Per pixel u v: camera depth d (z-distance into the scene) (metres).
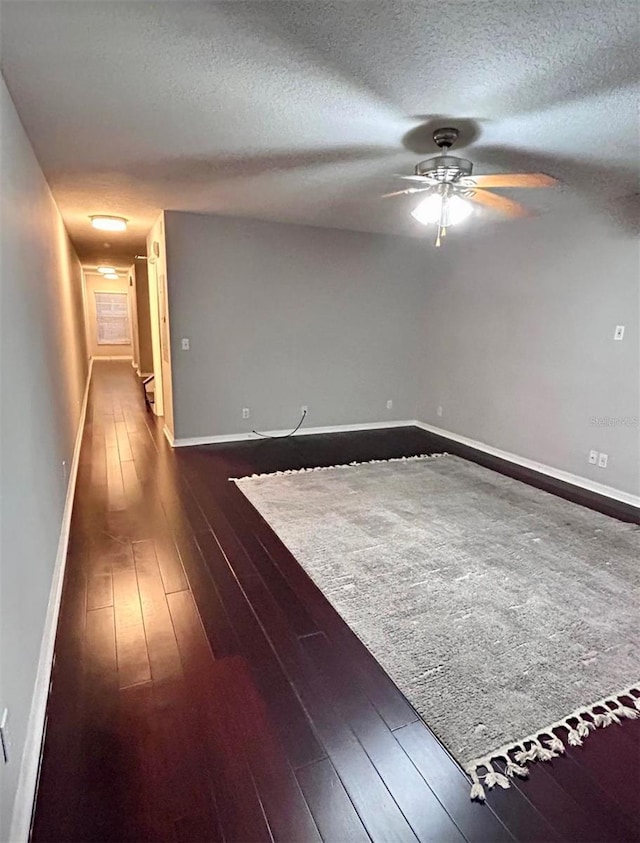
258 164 2.96
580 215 3.87
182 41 1.67
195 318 4.75
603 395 3.81
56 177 3.21
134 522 3.12
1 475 1.41
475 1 1.44
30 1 1.45
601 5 1.45
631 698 1.74
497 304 4.73
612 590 2.42
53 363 3.11
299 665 1.88
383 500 3.58
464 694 1.75
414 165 2.95
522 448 4.57
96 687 1.74
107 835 1.25
